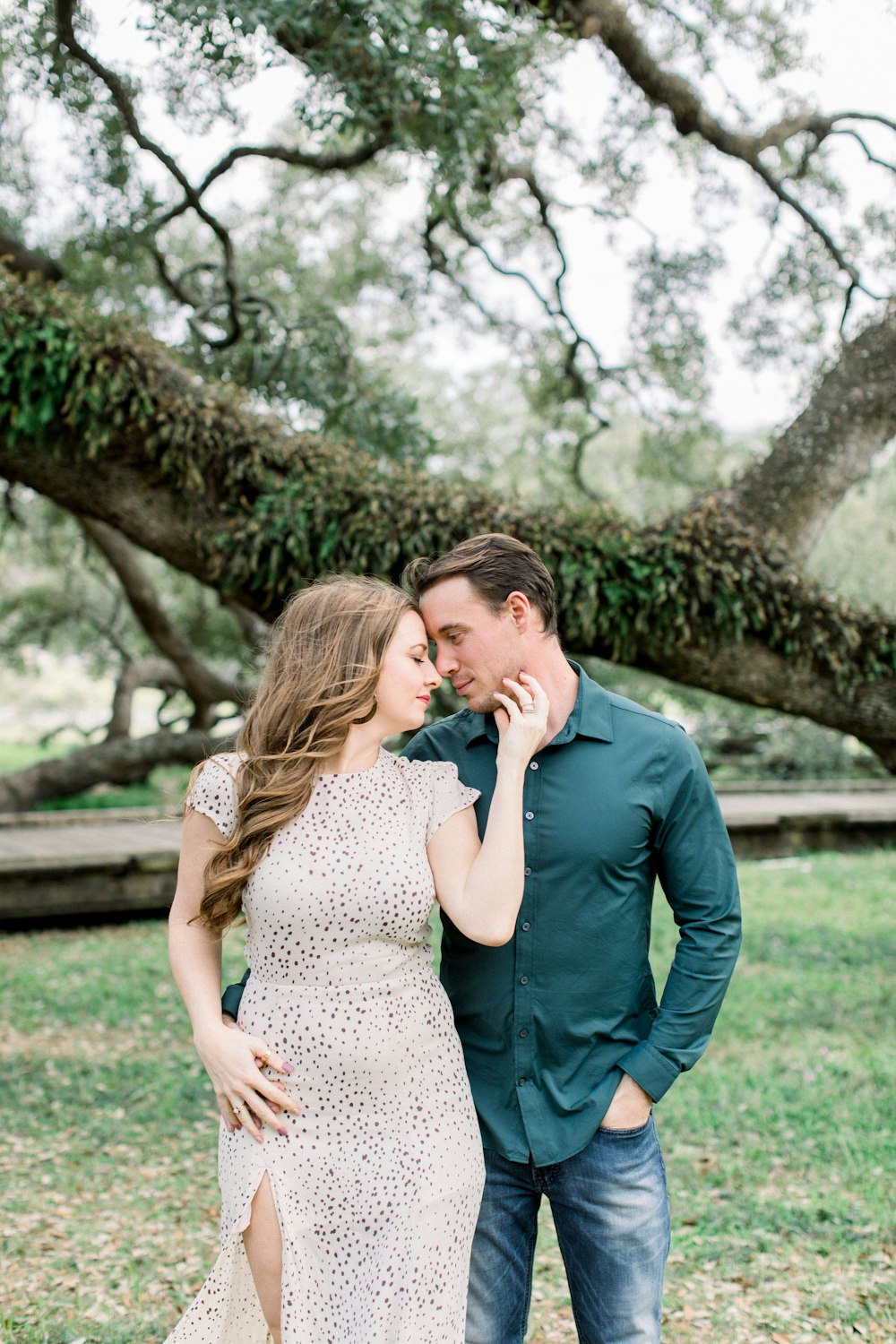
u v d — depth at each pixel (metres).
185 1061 5.52
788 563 6.08
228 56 5.23
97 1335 2.98
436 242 10.46
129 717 14.90
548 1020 1.98
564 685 2.07
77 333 5.47
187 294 9.41
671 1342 2.97
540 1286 3.38
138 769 14.32
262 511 5.78
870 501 15.30
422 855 1.88
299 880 1.79
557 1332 3.07
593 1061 1.99
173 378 5.82
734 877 2.04
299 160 7.64
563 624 5.89
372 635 1.91
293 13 4.97
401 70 5.18
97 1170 4.21
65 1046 5.80
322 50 5.32
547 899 1.99
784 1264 3.39
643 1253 1.94
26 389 5.43
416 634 1.97
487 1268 1.99
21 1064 5.48
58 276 8.55
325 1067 1.77
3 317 5.39
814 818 12.10
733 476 6.62
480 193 7.25
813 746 16.70
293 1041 1.78
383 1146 1.77
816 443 6.33
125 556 12.99
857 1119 4.59
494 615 1.98
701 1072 5.30
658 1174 1.99
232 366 8.96
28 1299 3.17
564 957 1.98
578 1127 1.95
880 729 6.34
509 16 5.81
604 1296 1.95
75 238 8.73
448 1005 1.92
